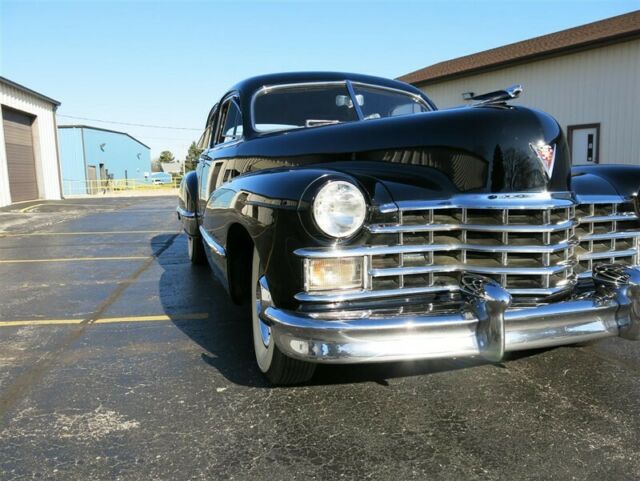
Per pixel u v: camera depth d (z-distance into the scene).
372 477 2.19
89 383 3.15
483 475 2.19
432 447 2.41
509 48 19.03
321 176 2.52
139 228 11.59
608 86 14.38
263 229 2.66
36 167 22.53
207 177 5.06
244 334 4.07
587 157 15.06
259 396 2.95
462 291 2.54
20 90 20.47
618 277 2.75
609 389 2.99
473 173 2.75
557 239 2.72
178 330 4.18
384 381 3.12
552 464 2.26
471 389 3.01
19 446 2.45
